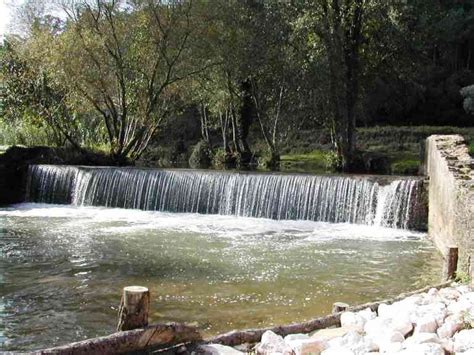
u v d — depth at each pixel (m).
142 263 12.06
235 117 35.12
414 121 47.31
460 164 13.13
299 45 30.11
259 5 30.77
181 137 42.94
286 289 10.18
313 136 40.72
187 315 8.66
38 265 11.80
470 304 7.36
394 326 6.37
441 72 47.84
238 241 14.84
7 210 20.61
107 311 8.88
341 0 29.55
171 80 29.86
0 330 8.03
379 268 11.91
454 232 11.31
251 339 6.25
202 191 20.45
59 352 5.09
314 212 18.67
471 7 49.72
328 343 5.83
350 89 29.83
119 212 20.38
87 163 28.11
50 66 27.12
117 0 28.00
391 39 30.34
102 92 28.53
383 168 29.67
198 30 29.02
